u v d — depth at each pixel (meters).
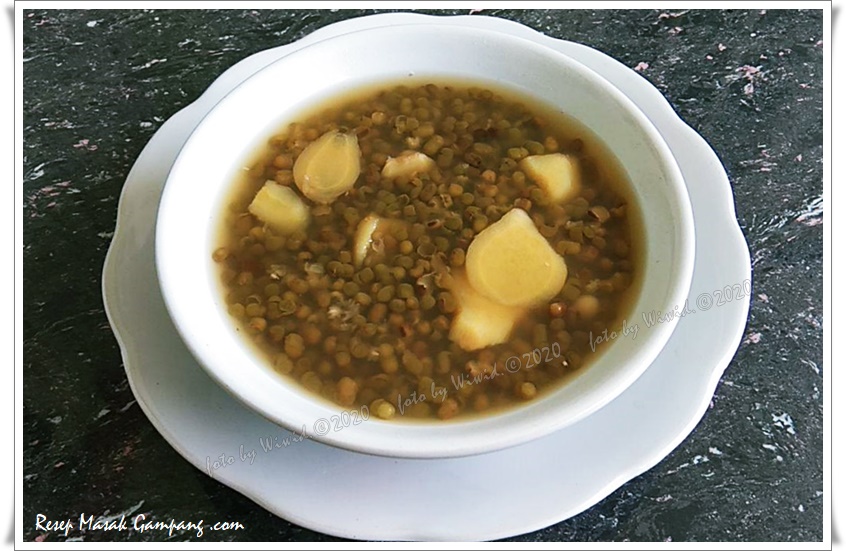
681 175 0.30
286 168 0.32
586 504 0.26
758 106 0.37
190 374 0.28
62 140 0.37
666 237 0.28
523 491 0.26
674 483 0.29
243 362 0.27
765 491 0.28
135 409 0.30
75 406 0.30
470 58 0.34
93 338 0.32
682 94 0.38
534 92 0.33
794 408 0.30
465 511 0.26
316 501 0.26
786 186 0.35
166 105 0.38
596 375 0.26
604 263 0.29
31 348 0.31
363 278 0.30
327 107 0.34
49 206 0.35
